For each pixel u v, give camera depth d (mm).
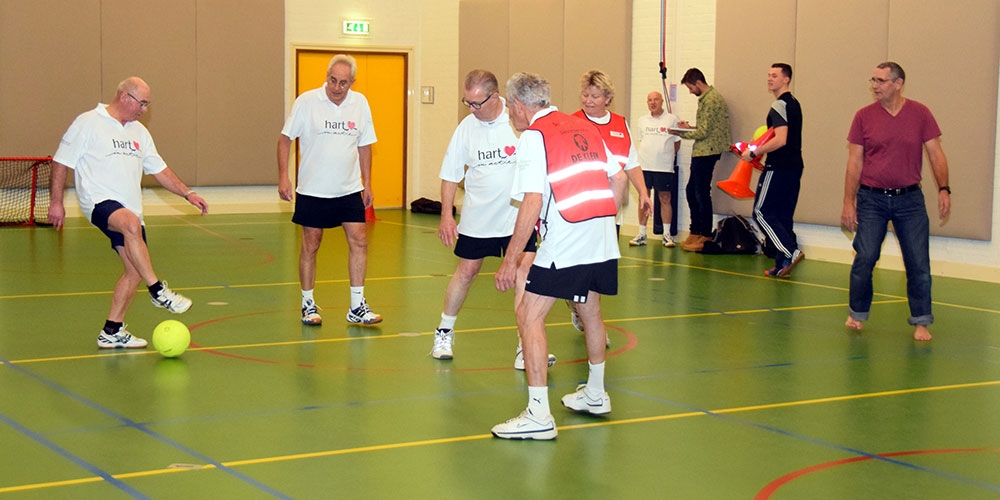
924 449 4688
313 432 4797
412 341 6914
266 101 16250
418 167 17859
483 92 5938
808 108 11508
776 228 10055
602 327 5066
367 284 9359
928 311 7195
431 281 9586
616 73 13773
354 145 7277
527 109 4805
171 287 8961
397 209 17688
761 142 9984
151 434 4707
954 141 10133
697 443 4734
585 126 4844
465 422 5020
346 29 16969
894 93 7055
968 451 4664
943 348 6930
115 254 10875
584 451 4586
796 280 9945
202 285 9117
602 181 4773
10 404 5176
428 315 7887
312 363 6227
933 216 10344
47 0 14516
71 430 4750
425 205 17047
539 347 4730
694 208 12195
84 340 6723
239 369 6035
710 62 12648
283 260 10844
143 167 6656
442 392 5598
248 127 16141
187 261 10680
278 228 14070
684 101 13000
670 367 6285
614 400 5504
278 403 5305
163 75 15422
